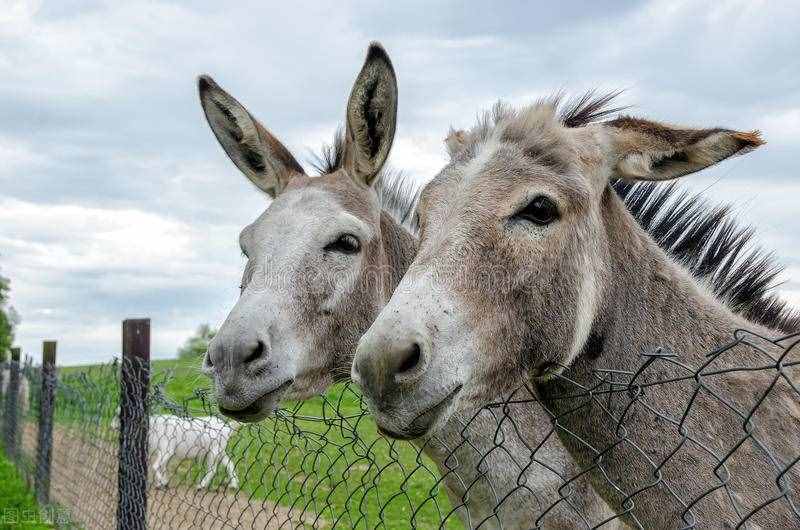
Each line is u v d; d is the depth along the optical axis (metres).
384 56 3.65
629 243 2.65
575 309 2.33
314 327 3.42
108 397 5.91
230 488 6.42
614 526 3.30
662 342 2.57
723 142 2.37
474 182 2.35
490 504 3.44
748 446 2.31
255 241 3.57
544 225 2.29
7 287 36.72
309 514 6.13
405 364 2.04
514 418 3.35
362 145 3.81
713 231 3.26
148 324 4.99
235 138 4.16
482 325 2.18
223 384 3.12
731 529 2.25
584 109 3.09
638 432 2.44
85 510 6.49
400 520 6.58
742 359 2.50
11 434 12.31
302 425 7.18
